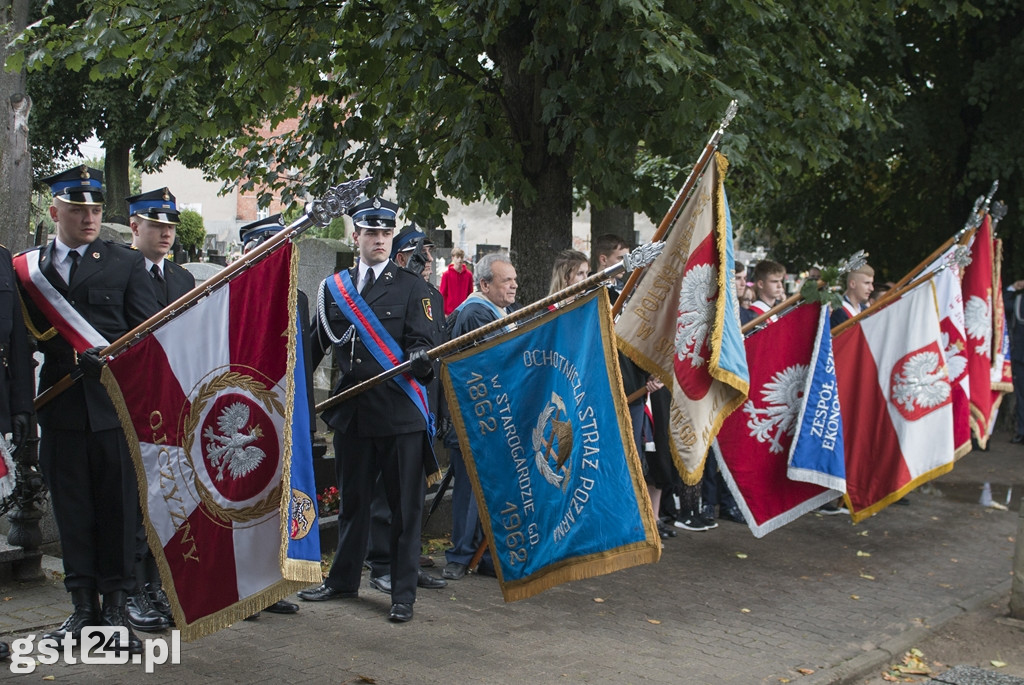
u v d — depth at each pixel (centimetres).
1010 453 1227
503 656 507
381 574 610
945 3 1004
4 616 511
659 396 717
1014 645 583
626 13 687
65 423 468
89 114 1631
